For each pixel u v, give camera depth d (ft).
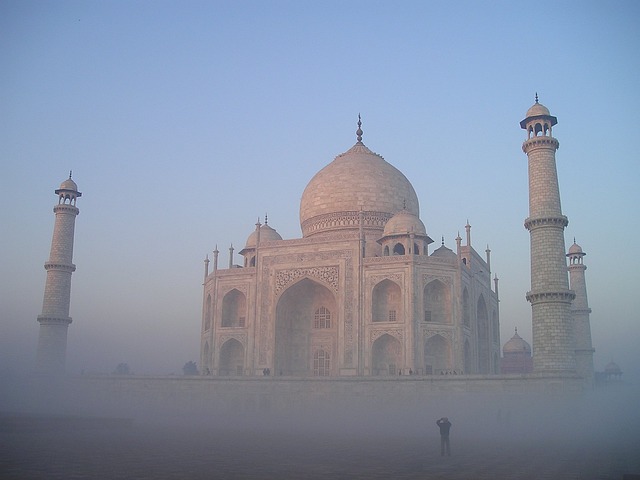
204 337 365.20
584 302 380.17
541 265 273.13
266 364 335.88
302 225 409.49
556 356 261.24
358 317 322.14
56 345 339.16
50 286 345.31
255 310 345.51
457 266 323.78
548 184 280.72
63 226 354.74
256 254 354.13
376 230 378.73
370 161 402.11
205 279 378.32
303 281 342.23
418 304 312.91
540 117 289.33
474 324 347.15
